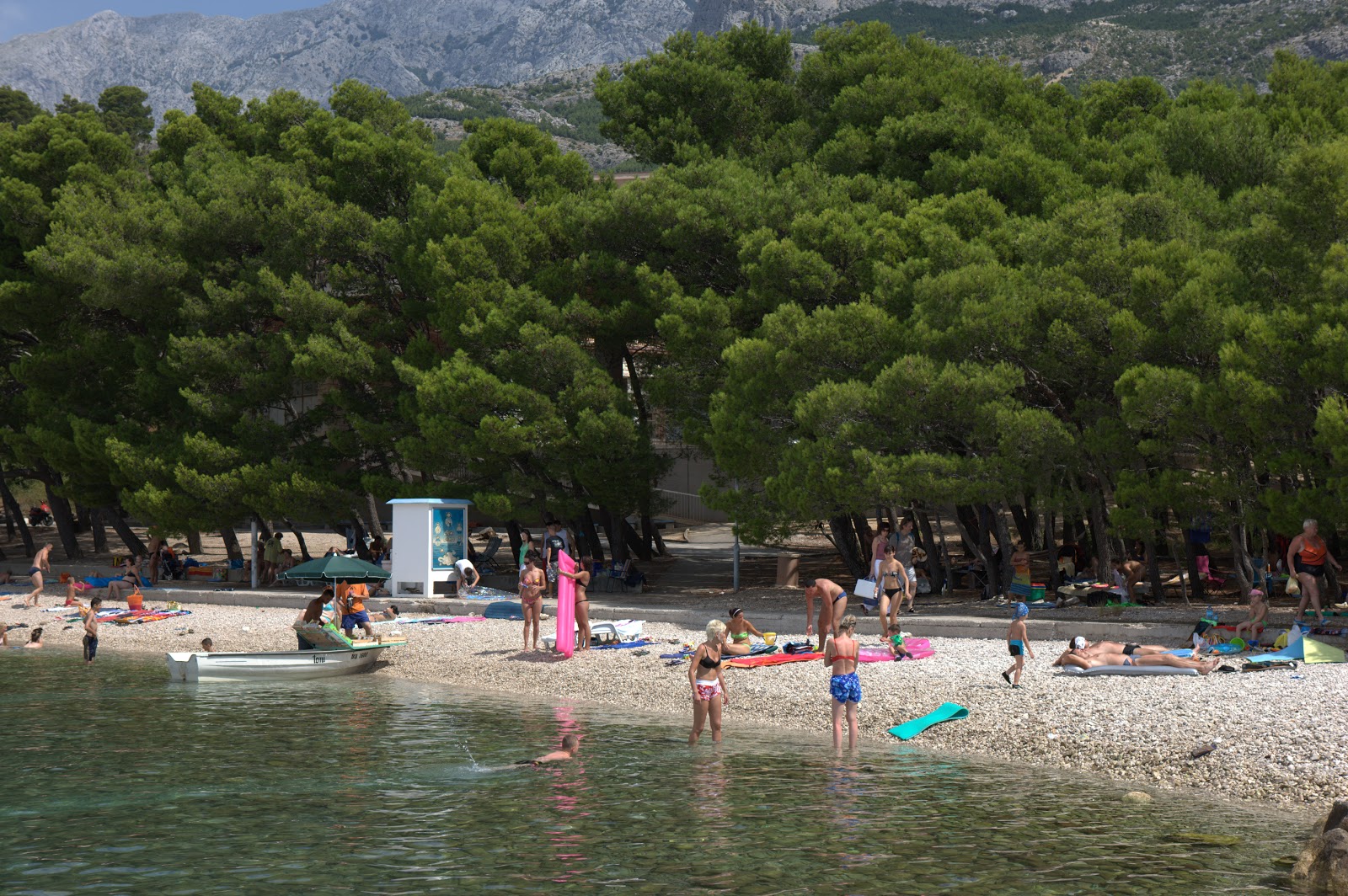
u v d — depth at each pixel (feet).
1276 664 57.06
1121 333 70.85
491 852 36.42
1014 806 41.34
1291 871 33.60
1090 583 78.48
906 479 74.49
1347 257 63.93
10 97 350.43
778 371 82.53
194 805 42.70
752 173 103.65
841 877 33.55
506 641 82.43
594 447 98.58
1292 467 63.72
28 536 162.20
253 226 122.21
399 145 119.75
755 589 99.45
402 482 111.14
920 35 119.85
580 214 104.58
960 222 86.89
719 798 42.80
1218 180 89.35
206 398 117.39
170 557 126.62
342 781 46.14
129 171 137.90
